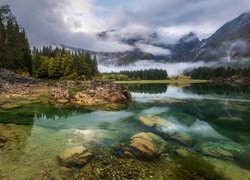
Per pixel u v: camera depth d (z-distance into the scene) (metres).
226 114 33.06
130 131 22.12
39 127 22.48
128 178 12.81
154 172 13.59
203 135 21.91
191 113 33.09
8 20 67.81
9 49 68.31
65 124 24.39
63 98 37.50
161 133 21.70
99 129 22.61
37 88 49.12
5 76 55.09
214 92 69.88
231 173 13.92
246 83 129.50
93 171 13.50
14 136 18.91
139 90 77.50
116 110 33.59
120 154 16.08
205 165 14.57
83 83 48.09
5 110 29.81
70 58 96.00
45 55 120.88
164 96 56.25
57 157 15.12
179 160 15.36
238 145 19.31
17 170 13.21
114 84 45.09
